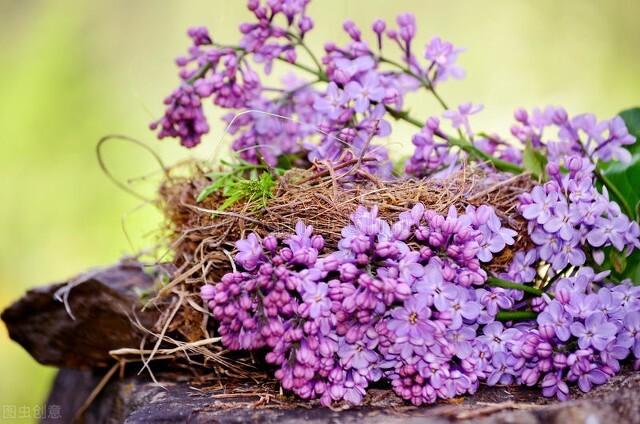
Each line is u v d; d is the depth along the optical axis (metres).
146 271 0.79
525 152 0.74
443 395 0.68
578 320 0.68
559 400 0.68
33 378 1.43
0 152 1.61
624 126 0.72
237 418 0.68
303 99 0.78
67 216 1.59
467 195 0.72
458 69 0.75
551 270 0.71
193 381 0.75
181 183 0.78
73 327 0.77
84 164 1.63
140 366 0.77
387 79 0.74
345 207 0.70
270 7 0.75
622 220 0.70
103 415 0.78
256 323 0.68
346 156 0.73
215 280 0.73
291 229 0.70
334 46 0.75
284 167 0.78
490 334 0.69
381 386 0.71
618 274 0.72
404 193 0.71
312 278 0.66
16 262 1.55
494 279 0.69
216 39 1.58
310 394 0.67
